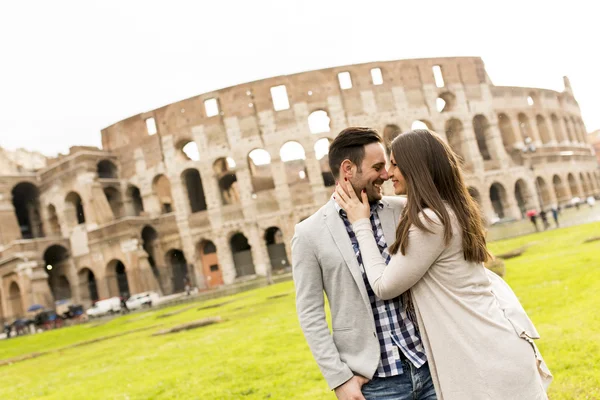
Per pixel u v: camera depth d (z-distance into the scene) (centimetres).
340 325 328
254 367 952
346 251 329
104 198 4803
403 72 5009
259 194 4728
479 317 303
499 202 5516
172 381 966
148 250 4841
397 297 332
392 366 315
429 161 321
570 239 2108
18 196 5550
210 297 3522
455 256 311
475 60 5378
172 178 4822
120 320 3058
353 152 336
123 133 5038
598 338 707
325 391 734
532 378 296
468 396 294
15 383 1362
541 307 985
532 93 5888
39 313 4056
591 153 6994
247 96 4791
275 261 4762
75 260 4862
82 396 995
